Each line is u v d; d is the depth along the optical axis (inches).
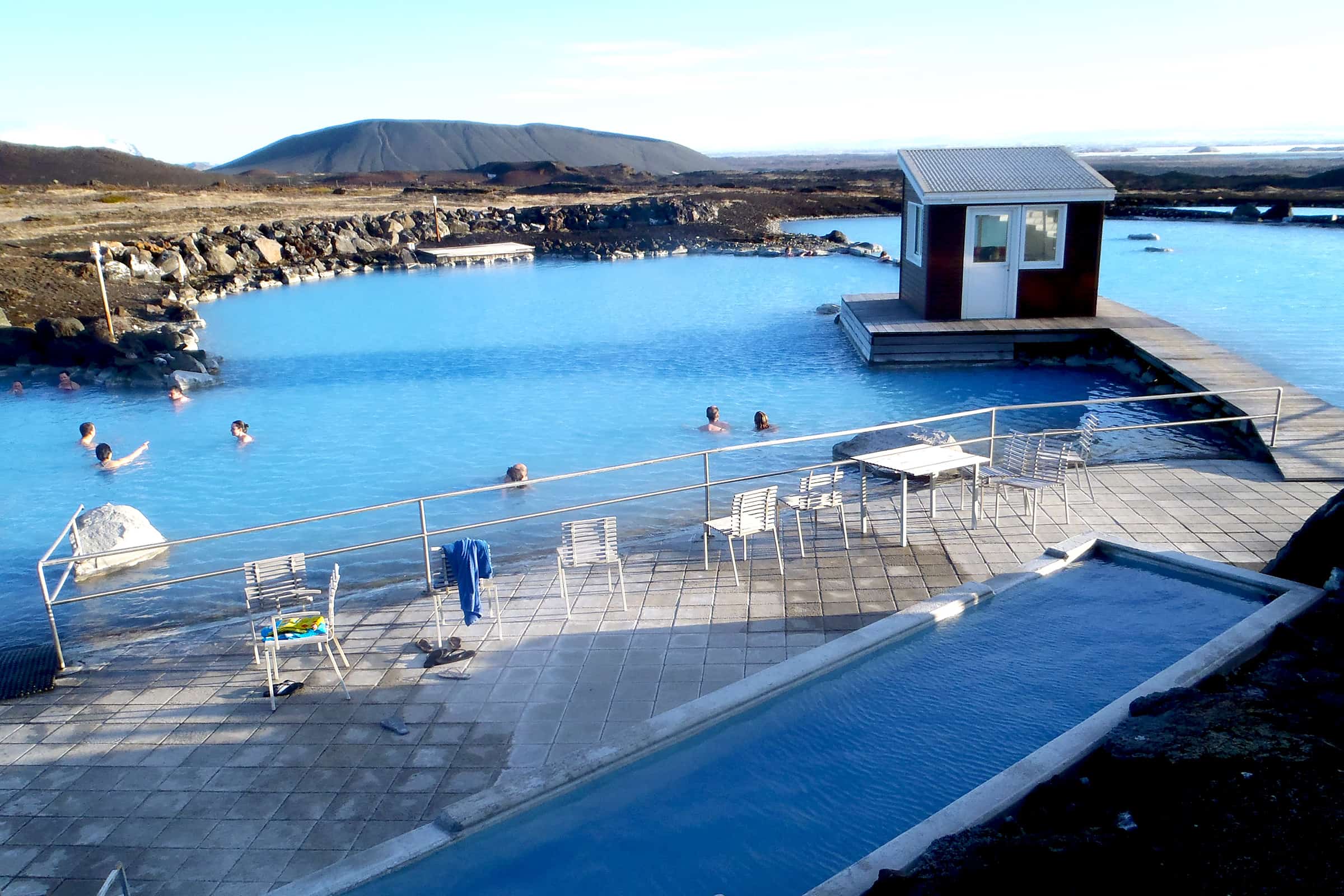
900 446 534.6
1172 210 2042.3
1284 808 188.1
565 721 267.3
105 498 557.3
